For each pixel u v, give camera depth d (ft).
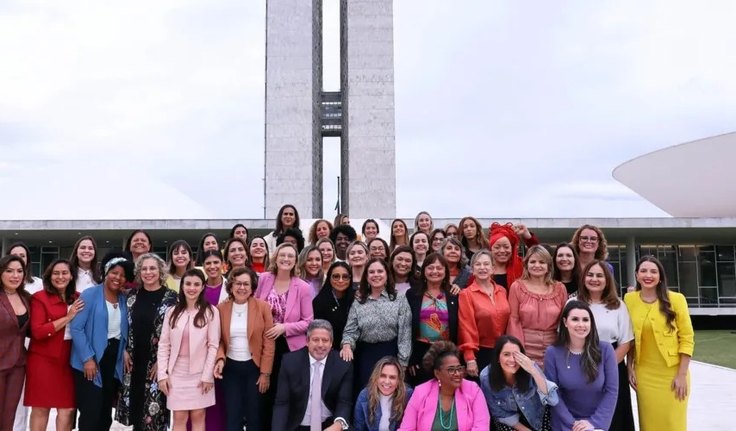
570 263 21.67
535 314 20.10
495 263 23.65
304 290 22.00
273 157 175.01
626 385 20.26
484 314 20.66
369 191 172.14
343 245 28.02
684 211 145.59
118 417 22.50
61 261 22.50
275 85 177.78
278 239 28.73
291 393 20.16
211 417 21.44
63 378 21.95
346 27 183.62
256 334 20.85
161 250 110.01
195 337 20.47
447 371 17.93
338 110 213.05
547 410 18.92
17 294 21.88
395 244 29.91
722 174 134.00
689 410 33.24
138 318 21.93
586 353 18.47
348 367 20.34
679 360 19.62
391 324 20.85
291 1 180.65
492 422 19.15
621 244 114.62
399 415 18.88
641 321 19.97
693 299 113.09
